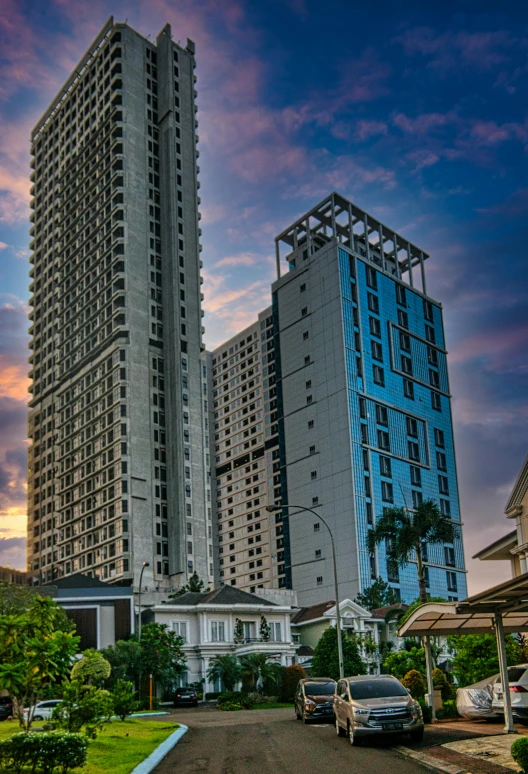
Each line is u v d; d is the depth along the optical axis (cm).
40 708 4284
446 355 17412
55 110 16675
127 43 14825
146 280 13638
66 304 14862
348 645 6069
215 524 18938
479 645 3456
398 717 2325
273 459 17525
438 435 16262
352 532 13425
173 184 14325
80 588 7931
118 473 12181
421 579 6875
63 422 14100
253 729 3103
